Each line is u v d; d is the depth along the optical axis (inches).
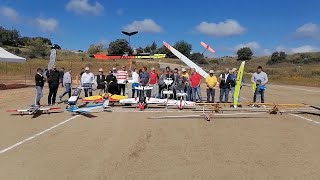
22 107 635.5
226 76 679.1
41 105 665.0
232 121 506.9
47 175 257.4
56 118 519.5
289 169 276.7
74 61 2689.5
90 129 435.8
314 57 3521.2
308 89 1259.8
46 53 3319.4
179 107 625.6
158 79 783.1
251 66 3260.3
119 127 451.5
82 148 339.0
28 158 301.9
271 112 587.5
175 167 280.1
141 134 409.1
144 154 319.6
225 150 336.2
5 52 1169.4
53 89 669.3
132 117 536.1
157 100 634.2
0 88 1059.9
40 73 602.5
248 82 1729.8
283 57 3599.9
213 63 3403.1
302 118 541.6
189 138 389.1
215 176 258.8
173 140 378.0
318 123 495.5
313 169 276.7
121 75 715.4
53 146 345.4
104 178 251.6
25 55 3169.3
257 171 271.3
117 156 311.7
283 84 1601.9
